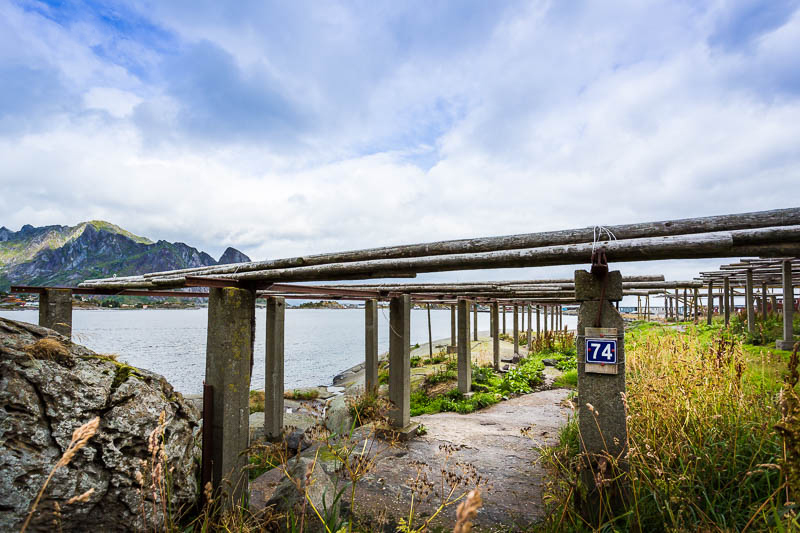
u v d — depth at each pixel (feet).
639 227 10.38
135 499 10.39
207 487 10.68
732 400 13.25
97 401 10.30
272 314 25.54
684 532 9.00
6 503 8.49
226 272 16.98
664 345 21.26
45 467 9.09
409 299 24.04
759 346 36.22
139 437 10.83
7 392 8.83
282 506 11.69
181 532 10.68
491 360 54.08
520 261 10.94
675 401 13.21
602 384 10.68
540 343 63.46
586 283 10.92
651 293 51.72
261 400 40.37
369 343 31.73
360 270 12.82
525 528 12.80
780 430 7.14
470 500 3.13
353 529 12.44
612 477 10.21
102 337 108.58
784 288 34.96
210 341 14.07
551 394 36.14
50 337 10.59
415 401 35.58
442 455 19.92
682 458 11.18
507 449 20.93
